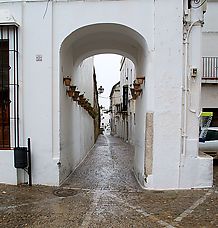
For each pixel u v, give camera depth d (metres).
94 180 8.28
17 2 7.28
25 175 7.38
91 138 20.50
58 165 7.36
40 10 7.28
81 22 7.24
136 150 9.09
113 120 55.84
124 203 6.01
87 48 10.17
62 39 7.30
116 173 9.52
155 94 7.07
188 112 7.15
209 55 15.62
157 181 7.10
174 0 7.05
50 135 7.33
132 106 23.20
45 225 4.83
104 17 7.16
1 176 7.27
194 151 7.13
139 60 9.02
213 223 4.90
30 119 7.35
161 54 7.07
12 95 7.33
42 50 7.30
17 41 7.29
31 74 7.33
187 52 7.10
